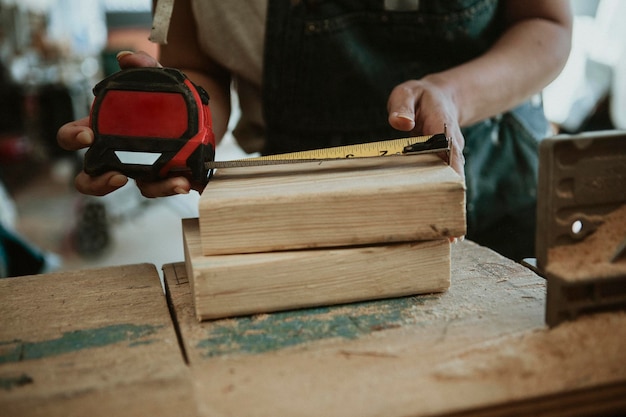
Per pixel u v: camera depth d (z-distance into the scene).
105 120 0.88
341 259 0.81
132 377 0.67
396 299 0.85
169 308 0.90
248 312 0.81
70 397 0.63
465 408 0.59
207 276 0.78
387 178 0.83
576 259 0.73
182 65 1.44
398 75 1.31
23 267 2.21
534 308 0.80
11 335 0.78
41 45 5.51
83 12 6.96
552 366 0.65
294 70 1.30
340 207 0.79
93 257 3.49
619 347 0.68
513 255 1.42
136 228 3.98
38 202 4.68
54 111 5.82
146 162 0.88
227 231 0.80
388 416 0.59
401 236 0.81
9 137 5.77
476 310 0.80
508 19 1.39
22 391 0.64
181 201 4.38
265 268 0.79
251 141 1.52
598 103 2.85
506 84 1.19
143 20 6.52
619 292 0.74
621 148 0.73
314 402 0.61
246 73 1.35
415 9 1.25
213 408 0.61
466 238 1.40
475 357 0.68
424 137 0.93
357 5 1.25
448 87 1.10
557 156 0.71
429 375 0.65
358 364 0.68
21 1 5.66
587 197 0.73
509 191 1.40
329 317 0.80
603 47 2.90
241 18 1.30
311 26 1.25
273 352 0.71
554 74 1.27
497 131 1.43
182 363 0.69
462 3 1.26
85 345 0.75
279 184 0.83
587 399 0.62
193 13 1.36
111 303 0.88
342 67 1.28
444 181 0.80
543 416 0.62
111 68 4.15
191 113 0.87
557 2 1.30
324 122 1.34
